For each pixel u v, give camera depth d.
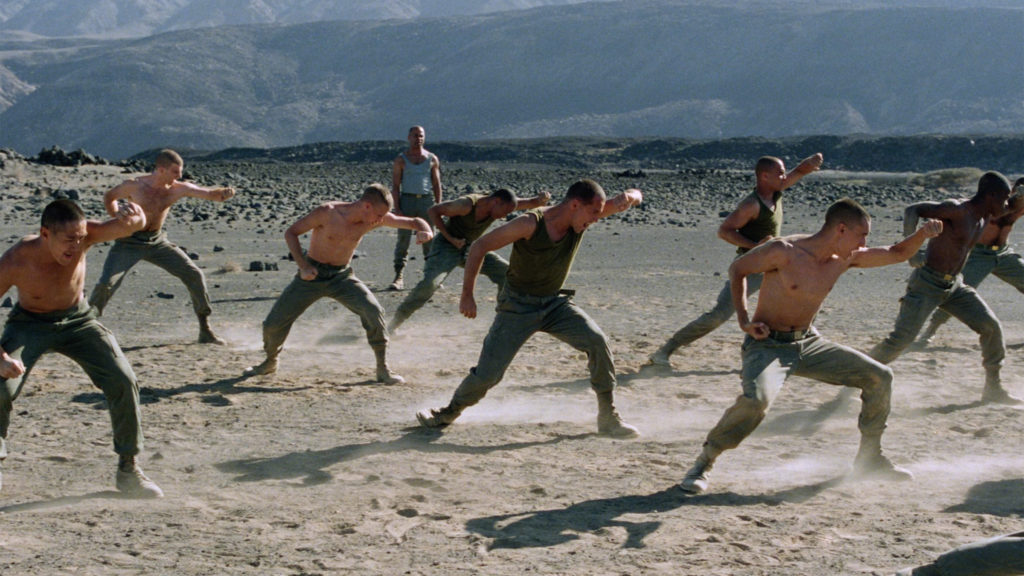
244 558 4.98
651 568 4.88
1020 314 12.52
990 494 6.03
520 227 6.78
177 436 7.17
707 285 14.88
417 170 13.65
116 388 5.89
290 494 5.99
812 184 40.38
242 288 14.26
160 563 4.91
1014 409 8.09
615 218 26.06
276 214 24.81
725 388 8.82
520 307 7.17
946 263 8.20
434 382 9.00
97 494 5.95
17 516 5.55
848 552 5.08
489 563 4.94
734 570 4.86
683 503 5.86
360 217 8.66
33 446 6.87
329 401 8.27
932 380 9.04
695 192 35.72
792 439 7.27
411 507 5.75
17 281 5.76
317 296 8.84
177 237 20.33
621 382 9.03
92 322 5.98
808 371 6.29
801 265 6.11
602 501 5.88
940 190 38.53
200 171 39.00
